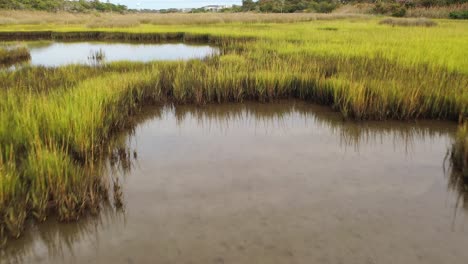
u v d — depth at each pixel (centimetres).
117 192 386
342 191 412
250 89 843
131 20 3447
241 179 444
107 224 352
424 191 412
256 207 378
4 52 1495
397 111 684
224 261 294
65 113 538
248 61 1087
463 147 469
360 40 1498
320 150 542
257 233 332
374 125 659
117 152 528
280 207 377
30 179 397
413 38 1473
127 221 356
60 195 365
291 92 869
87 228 346
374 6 4584
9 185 362
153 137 611
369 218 356
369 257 298
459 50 1093
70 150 500
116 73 957
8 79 909
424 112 681
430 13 3644
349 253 303
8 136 481
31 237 333
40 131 508
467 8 3581
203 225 346
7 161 409
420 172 462
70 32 2530
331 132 627
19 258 306
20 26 3338
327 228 339
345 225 344
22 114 544
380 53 1100
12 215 330
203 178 448
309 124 677
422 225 344
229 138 603
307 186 424
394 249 308
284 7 6253
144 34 2330
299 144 570
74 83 857
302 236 327
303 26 2519
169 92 877
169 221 354
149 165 491
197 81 852
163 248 313
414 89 670
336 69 949
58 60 1486
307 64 987
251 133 629
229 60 1107
